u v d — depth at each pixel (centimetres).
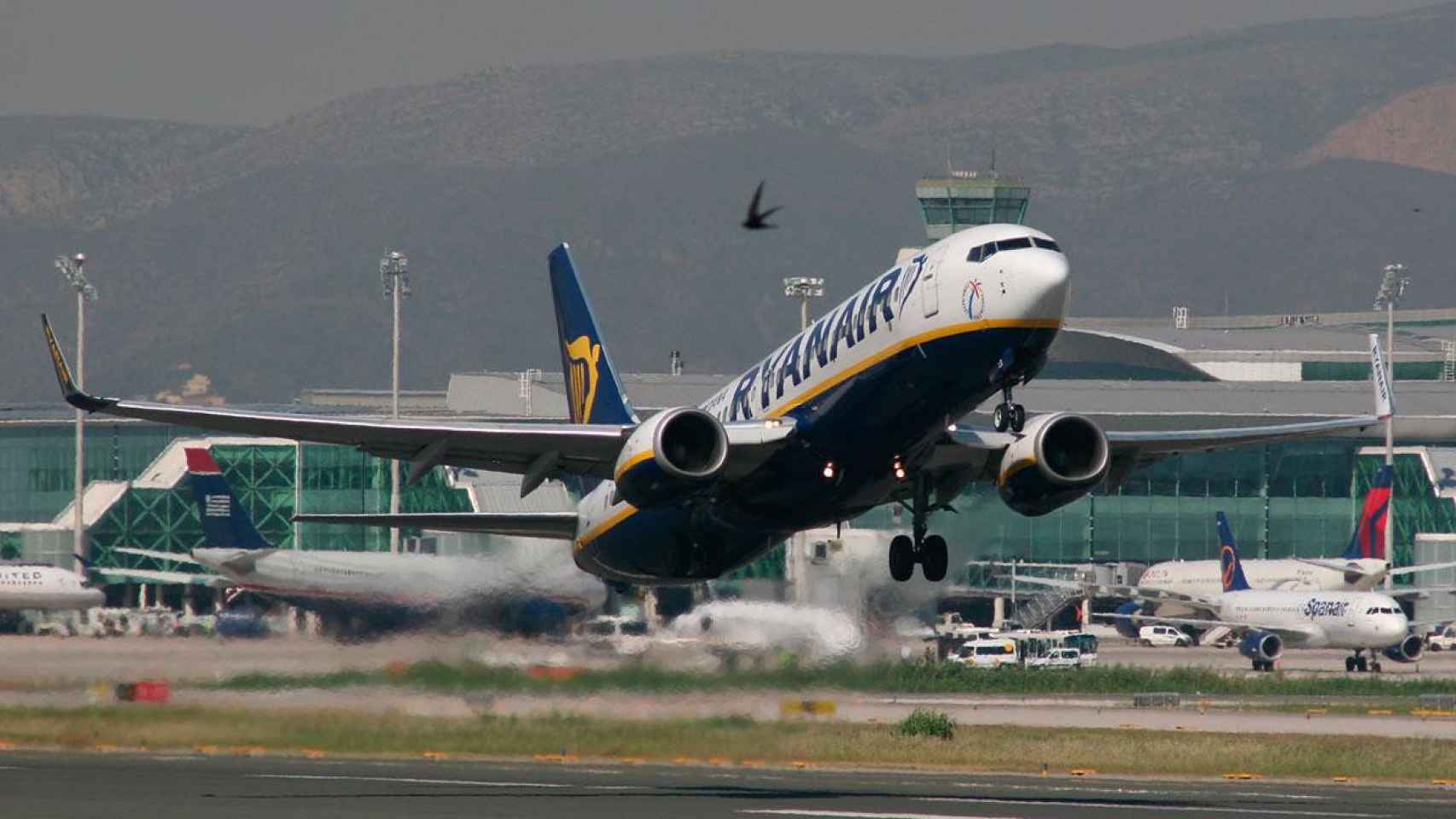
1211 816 11381
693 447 14500
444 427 15162
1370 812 11900
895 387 14200
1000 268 13475
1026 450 14375
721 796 12456
